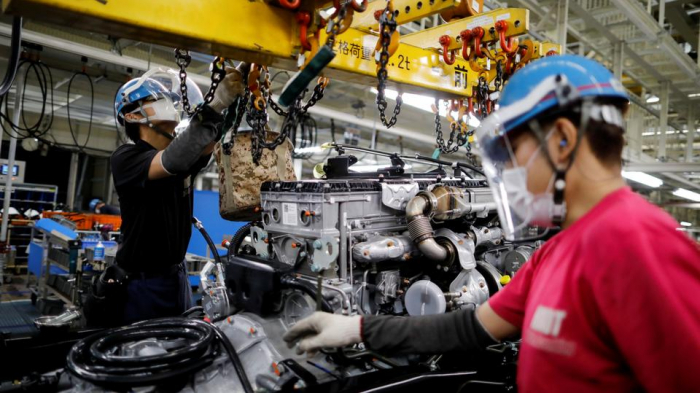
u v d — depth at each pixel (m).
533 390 0.82
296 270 1.76
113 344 1.40
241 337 1.59
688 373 0.63
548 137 0.81
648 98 7.43
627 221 0.71
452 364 1.72
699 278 0.68
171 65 5.34
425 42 2.27
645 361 0.66
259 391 1.34
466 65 2.15
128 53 5.04
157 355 1.25
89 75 5.60
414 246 1.87
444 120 7.18
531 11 4.15
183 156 1.49
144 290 1.96
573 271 0.78
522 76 0.88
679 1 5.00
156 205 1.90
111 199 12.08
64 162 12.41
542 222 0.88
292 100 1.24
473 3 2.20
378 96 1.42
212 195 5.48
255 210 2.09
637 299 0.67
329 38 1.22
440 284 2.05
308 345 1.21
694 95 6.82
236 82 1.45
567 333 0.77
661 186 9.24
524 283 1.11
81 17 1.08
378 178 1.96
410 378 1.42
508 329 1.14
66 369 1.40
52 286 4.87
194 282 5.04
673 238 0.70
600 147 0.79
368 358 1.61
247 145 2.04
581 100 0.77
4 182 7.45
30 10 1.05
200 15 1.21
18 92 5.43
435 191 1.89
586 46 5.11
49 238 5.10
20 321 4.84
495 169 0.94
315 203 1.67
